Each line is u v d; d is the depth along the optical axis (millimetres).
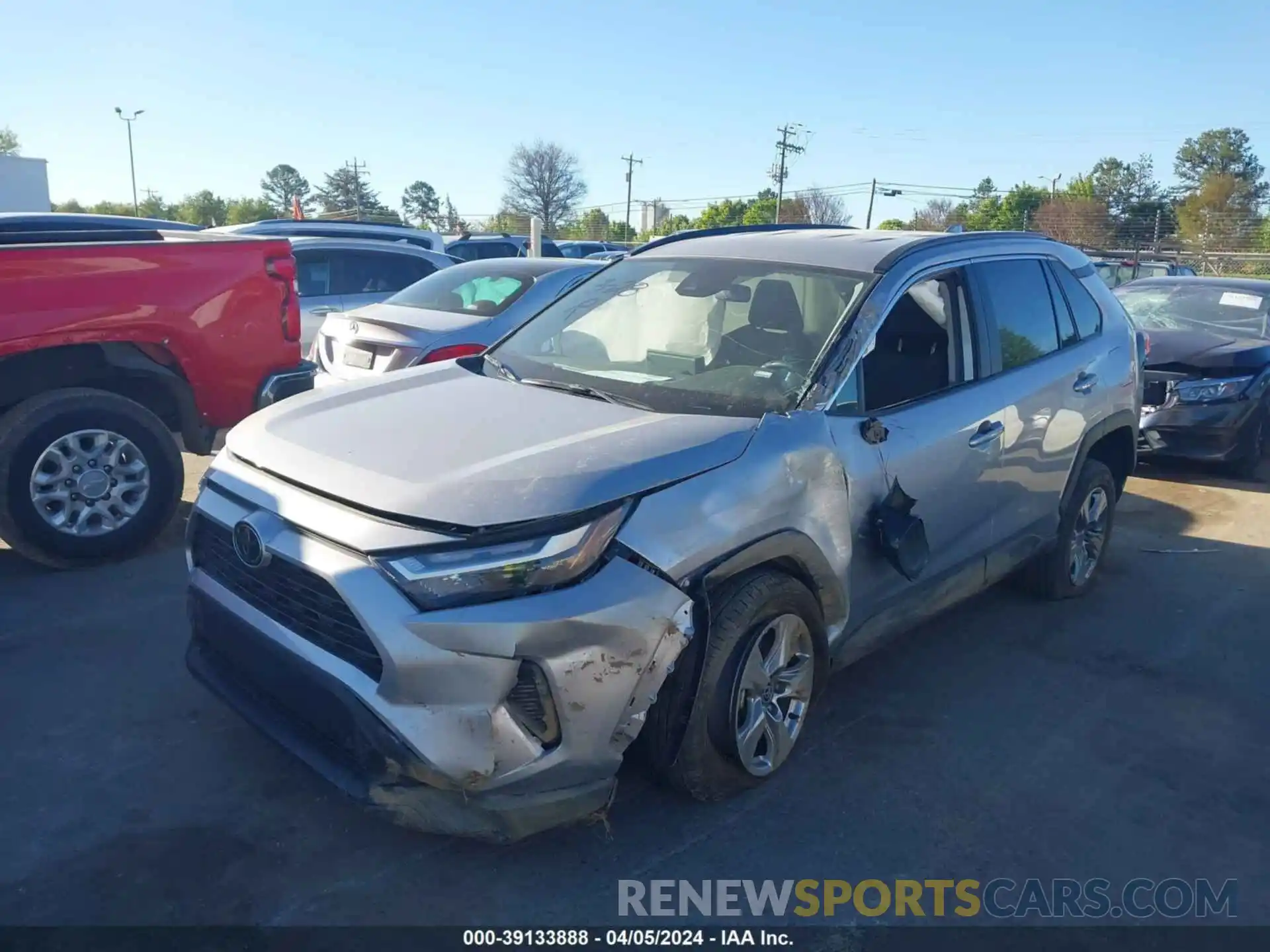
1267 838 3539
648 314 4371
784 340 3943
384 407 3717
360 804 2906
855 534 3730
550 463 3062
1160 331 9531
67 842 3182
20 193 38000
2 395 5332
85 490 5410
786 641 3521
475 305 7574
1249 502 8148
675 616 3004
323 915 2920
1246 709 4492
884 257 4215
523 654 2799
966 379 4410
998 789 3756
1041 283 5102
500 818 2861
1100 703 4496
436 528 2844
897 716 4293
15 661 4379
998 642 5125
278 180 86125
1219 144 75125
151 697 4117
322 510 3033
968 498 4359
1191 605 5738
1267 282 10602
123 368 5570
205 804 3414
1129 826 3564
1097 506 5699
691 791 3367
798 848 3342
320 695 3012
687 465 3188
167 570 5535
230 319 5863
